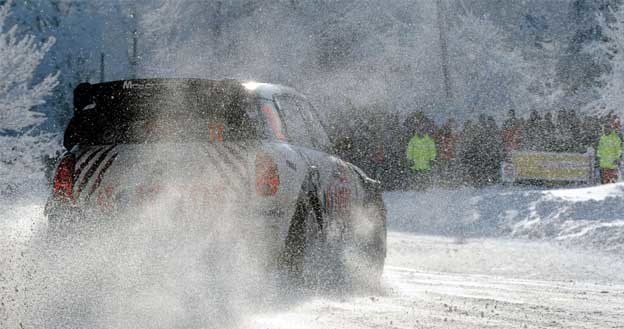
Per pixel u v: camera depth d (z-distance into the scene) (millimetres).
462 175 63500
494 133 63281
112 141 15625
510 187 62062
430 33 119625
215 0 129750
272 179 15148
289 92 17578
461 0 126750
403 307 14836
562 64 127750
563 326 13273
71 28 169625
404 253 36094
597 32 128000
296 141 16922
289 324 11891
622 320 14336
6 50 58375
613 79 80438
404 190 65000
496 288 20625
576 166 61812
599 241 38375
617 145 61375
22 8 176875
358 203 19234
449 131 64312
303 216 16094
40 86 58938
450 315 14016
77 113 16219
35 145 57844
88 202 15055
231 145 15070
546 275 29094
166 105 15273
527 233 43312
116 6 166250
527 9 137875
